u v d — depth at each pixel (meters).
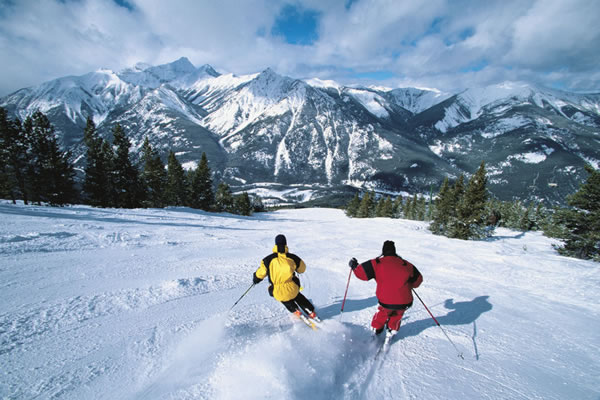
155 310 4.13
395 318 3.54
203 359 2.93
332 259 8.66
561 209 16.47
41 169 26.30
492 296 5.71
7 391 2.33
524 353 3.51
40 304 4.09
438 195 28.64
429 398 2.57
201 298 4.72
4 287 4.61
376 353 3.36
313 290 5.65
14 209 14.51
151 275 5.91
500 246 12.73
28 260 6.21
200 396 2.38
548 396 2.67
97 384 2.51
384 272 3.55
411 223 29.92
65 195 28.02
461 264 8.56
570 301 5.57
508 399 2.60
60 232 9.02
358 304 4.98
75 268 5.95
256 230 17.06
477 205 21.70
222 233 13.61
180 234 11.74
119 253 7.65
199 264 7.13
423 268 8.05
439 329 4.12
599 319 4.70
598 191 15.16
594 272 7.68
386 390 2.66
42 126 26.48
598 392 2.76
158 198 39.53
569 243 16.00
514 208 43.41
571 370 3.16
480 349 3.56
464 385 2.79
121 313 3.97
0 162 24.25
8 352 2.88
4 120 24.02
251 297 4.95
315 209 92.62
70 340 3.21
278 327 3.80
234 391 2.40
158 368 2.78
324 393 2.47
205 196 46.91
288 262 3.80
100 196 31.22
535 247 17.38
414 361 3.21
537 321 4.54
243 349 3.09
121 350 3.07
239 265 7.22
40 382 2.48
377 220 33.38
